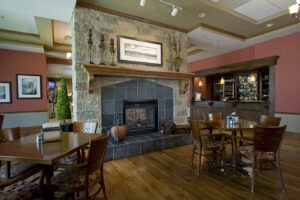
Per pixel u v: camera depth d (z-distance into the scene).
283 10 3.71
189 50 6.93
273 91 5.15
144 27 3.90
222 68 6.80
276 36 4.92
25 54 5.38
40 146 1.63
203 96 8.76
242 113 5.84
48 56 6.25
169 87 4.32
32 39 4.91
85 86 3.24
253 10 3.68
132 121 3.97
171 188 2.21
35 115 5.54
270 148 2.09
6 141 1.85
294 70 4.74
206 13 3.65
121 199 1.98
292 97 4.79
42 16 3.28
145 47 3.88
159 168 2.82
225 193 2.08
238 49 6.21
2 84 5.09
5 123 5.12
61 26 4.21
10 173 1.60
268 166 2.70
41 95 5.62
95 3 3.20
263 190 2.13
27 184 1.51
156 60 4.04
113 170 2.75
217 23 4.18
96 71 3.07
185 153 3.54
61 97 3.30
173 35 4.34
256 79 6.59
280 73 5.02
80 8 3.18
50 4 2.82
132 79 3.80
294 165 2.84
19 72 5.30
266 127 2.02
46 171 1.50
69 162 2.01
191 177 2.50
